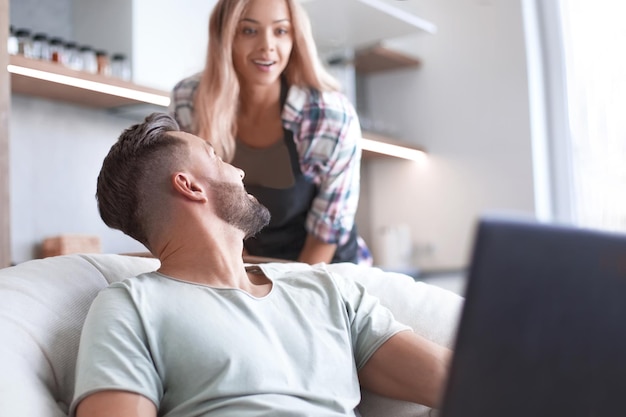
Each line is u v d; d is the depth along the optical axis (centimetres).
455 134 500
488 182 487
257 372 128
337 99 234
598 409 66
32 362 124
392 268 482
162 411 127
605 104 464
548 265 67
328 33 437
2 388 115
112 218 148
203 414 125
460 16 499
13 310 129
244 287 143
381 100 529
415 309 160
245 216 146
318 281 150
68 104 374
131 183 144
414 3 513
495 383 68
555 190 482
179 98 235
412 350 143
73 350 132
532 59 476
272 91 231
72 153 376
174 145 145
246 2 221
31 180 359
